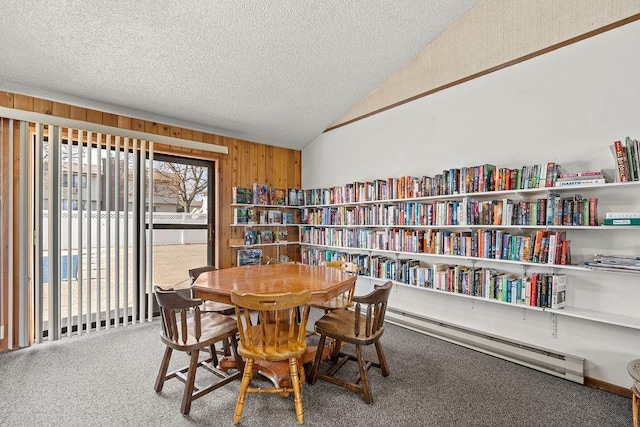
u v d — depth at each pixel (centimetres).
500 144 288
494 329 292
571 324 248
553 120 257
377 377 237
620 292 226
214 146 408
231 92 345
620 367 225
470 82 310
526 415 194
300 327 196
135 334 315
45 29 234
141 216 346
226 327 218
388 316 359
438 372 245
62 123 297
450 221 307
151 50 269
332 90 378
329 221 438
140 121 358
